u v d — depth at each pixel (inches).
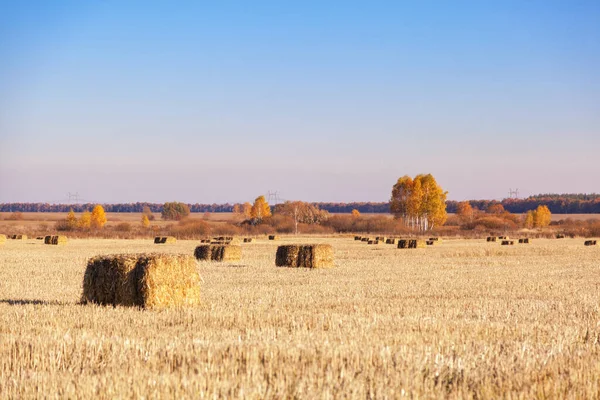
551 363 420.5
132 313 619.5
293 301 751.1
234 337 499.8
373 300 775.7
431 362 414.6
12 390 354.3
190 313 615.5
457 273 1232.8
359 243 2849.4
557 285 1000.9
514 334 539.2
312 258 1342.3
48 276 1119.0
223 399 335.9
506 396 350.0
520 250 2171.5
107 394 342.6
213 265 1391.5
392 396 346.6
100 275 681.0
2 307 649.6
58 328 525.0
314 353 430.0
